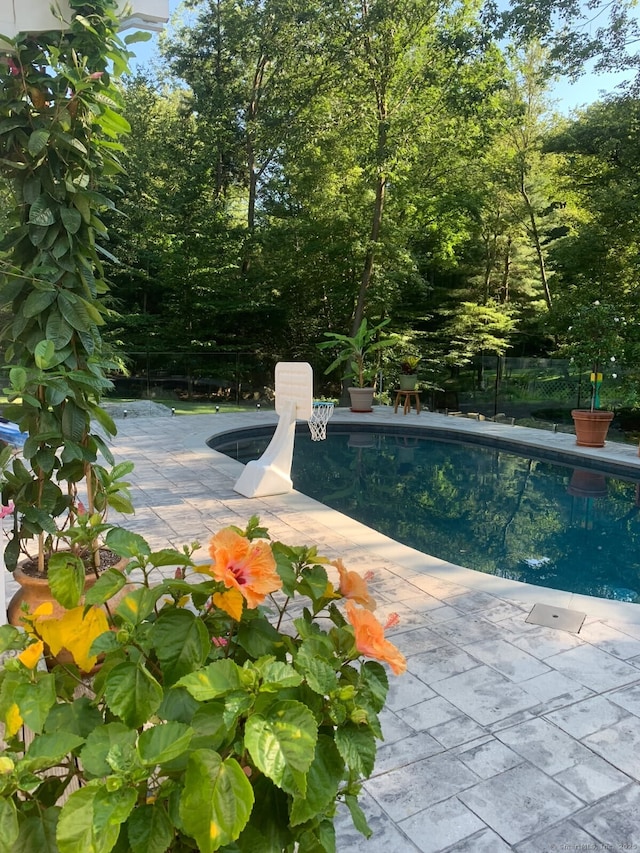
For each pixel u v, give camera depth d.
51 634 1.06
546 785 2.04
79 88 2.02
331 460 9.10
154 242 15.70
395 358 14.83
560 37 10.02
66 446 2.19
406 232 14.46
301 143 14.01
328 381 16.73
